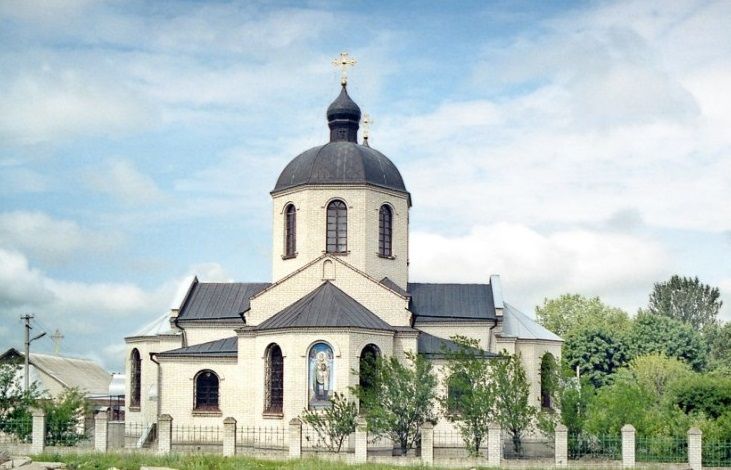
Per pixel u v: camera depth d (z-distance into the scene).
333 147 59.66
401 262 59.72
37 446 48.16
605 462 44.88
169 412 56.22
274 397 52.72
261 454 46.88
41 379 83.50
